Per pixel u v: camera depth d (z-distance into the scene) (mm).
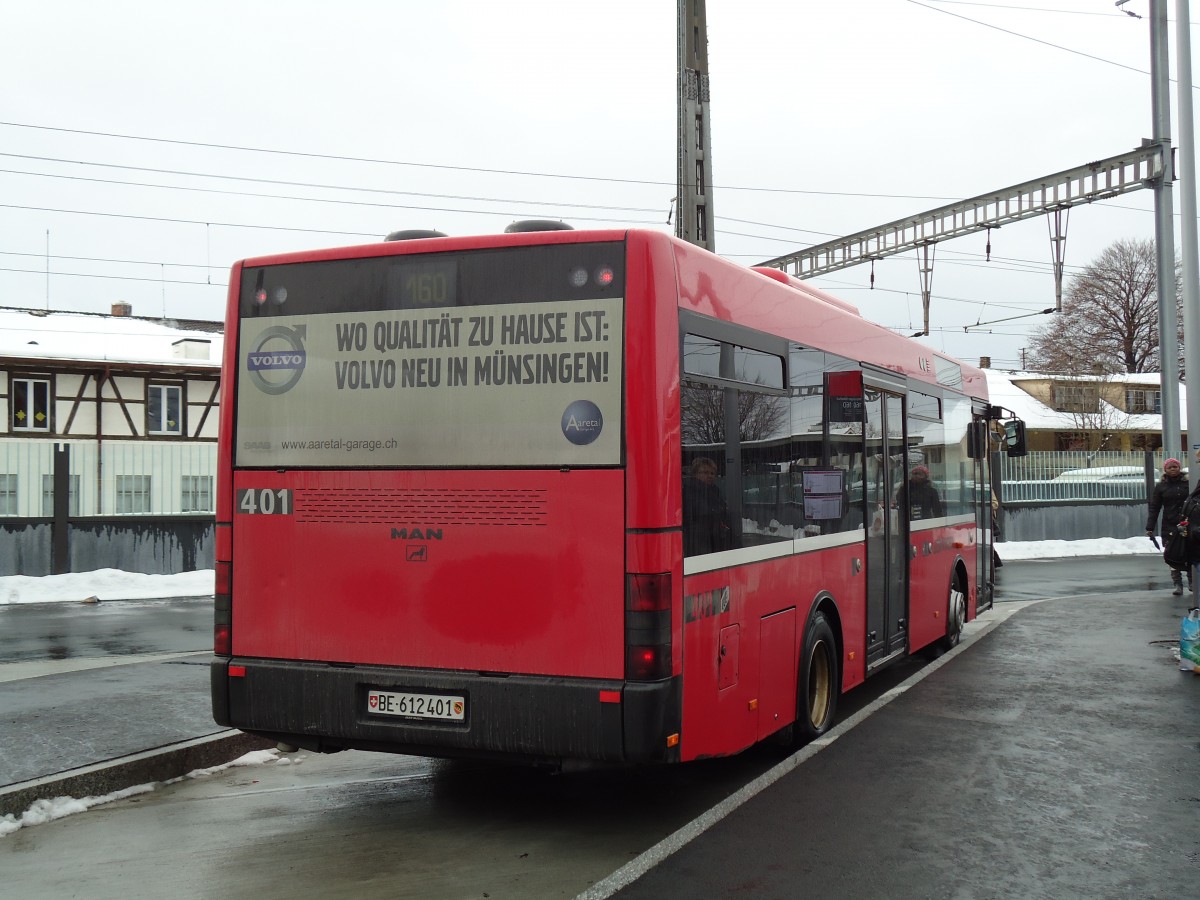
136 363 37656
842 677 7707
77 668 9953
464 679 5207
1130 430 58594
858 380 8031
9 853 5254
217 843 5383
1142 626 13039
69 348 38969
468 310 5352
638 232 5133
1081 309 70062
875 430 8617
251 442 5750
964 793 6070
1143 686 9281
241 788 6445
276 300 5742
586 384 5125
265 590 5688
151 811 5961
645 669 4969
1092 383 61781
